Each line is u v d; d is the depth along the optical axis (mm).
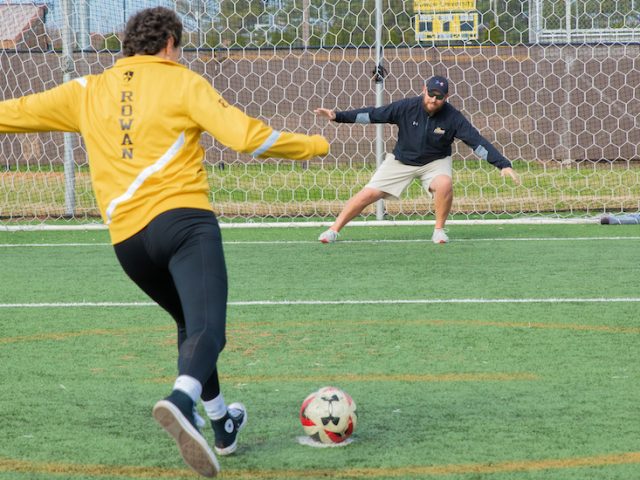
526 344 9875
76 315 11734
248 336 10445
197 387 5328
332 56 31703
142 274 6117
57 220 21672
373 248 17312
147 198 5859
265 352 9711
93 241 18828
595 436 6875
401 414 7500
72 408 7793
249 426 7273
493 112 32406
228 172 29547
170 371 9016
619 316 11203
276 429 7188
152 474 6250
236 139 5633
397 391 8195
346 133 31906
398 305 12039
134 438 7000
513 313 11445
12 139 30672
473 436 6914
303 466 6344
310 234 19484
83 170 29297
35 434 7098
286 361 9328
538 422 7234
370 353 9594
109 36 25656
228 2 29047
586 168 30547
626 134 31875
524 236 18688
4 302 12609
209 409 6402
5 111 6156
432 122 16953
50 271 15203
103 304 12445
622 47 31766
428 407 7688
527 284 13398
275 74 28703
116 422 7406
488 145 16562
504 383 8391
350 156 31922
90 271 15172
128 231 5918
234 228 20578
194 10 27562
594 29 30109
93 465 6422
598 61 32062
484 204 23969
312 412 6770
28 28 29688
